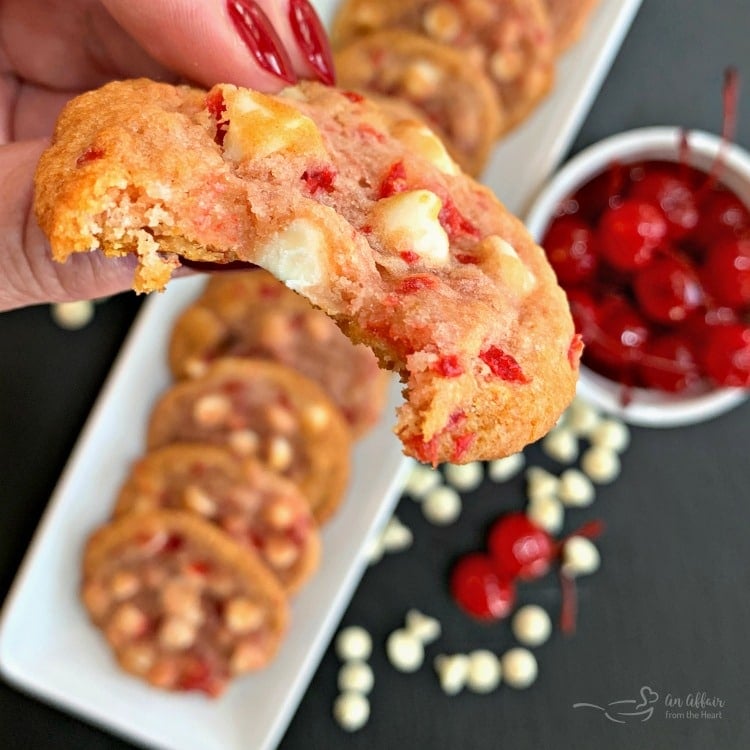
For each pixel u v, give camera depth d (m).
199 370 0.42
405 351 0.29
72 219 0.27
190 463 0.42
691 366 0.41
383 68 0.42
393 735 0.43
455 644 0.44
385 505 0.42
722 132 0.44
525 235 0.32
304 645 0.42
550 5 0.42
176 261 0.29
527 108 0.42
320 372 0.43
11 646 0.41
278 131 0.29
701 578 0.44
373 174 0.30
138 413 0.42
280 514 0.41
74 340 0.43
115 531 0.41
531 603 0.44
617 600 0.44
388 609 0.44
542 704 0.44
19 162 0.31
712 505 0.44
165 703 0.42
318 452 0.42
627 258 0.40
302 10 0.34
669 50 0.44
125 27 0.33
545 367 0.29
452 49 0.42
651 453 0.44
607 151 0.41
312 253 0.28
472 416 0.29
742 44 0.44
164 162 0.28
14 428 0.43
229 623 0.41
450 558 0.44
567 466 0.44
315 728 0.43
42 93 0.38
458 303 0.29
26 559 0.41
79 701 0.41
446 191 0.31
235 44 0.32
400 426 0.28
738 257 0.40
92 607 0.42
